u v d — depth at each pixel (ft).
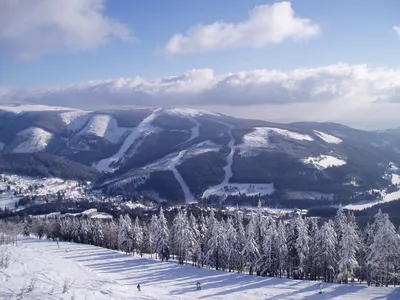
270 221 312.50
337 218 285.43
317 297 202.39
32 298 113.09
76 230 471.62
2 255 165.37
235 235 297.74
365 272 281.74
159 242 336.70
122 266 299.38
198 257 313.94
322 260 257.96
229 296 207.92
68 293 124.16
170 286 231.30
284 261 272.51
